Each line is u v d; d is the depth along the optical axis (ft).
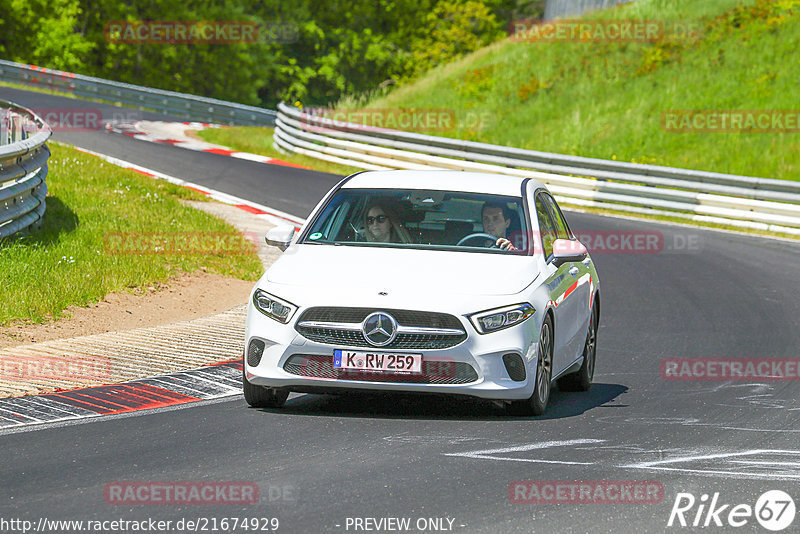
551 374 97.14
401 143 359.25
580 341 107.86
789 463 79.00
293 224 239.50
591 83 440.04
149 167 318.04
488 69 475.72
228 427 87.15
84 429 85.76
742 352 135.54
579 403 102.58
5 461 75.72
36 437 82.94
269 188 299.58
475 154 342.03
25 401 95.09
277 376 89.51
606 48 458.91
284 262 95.40
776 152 358.02
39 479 71.15
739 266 218.18
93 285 145.89
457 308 88.12
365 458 77.36
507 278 92.63
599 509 65.98
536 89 445.78
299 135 397.80
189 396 99.45
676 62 433.48
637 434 87.97
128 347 120.16
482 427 88.69
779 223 278.05
